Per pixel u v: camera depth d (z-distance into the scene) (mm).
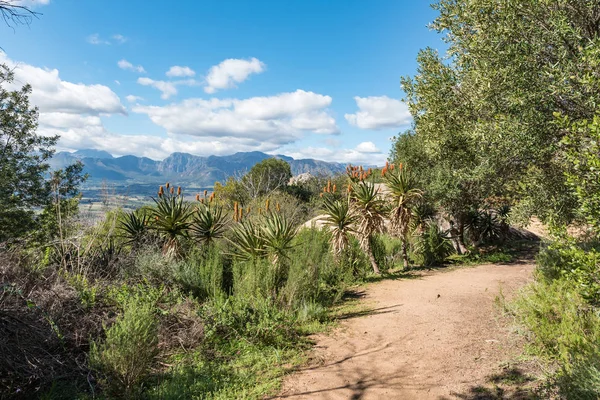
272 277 7855
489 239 19172
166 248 8992
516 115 7008
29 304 4465
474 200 15609
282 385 4480
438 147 10922
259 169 46062
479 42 7906
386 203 13156
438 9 9539
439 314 7371
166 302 6234
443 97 9570
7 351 4129
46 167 12352
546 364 4340
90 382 4316
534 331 5031
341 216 11305
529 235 22094
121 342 4125
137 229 8906
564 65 6266
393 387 4305
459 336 5906
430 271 13039
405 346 5676
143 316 4562
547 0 6387
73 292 5398
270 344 5871
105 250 7680
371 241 12812
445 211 16891
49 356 4422
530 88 6727
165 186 9641
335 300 8703
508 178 9586
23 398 4004
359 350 5645
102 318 5238
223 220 10422
